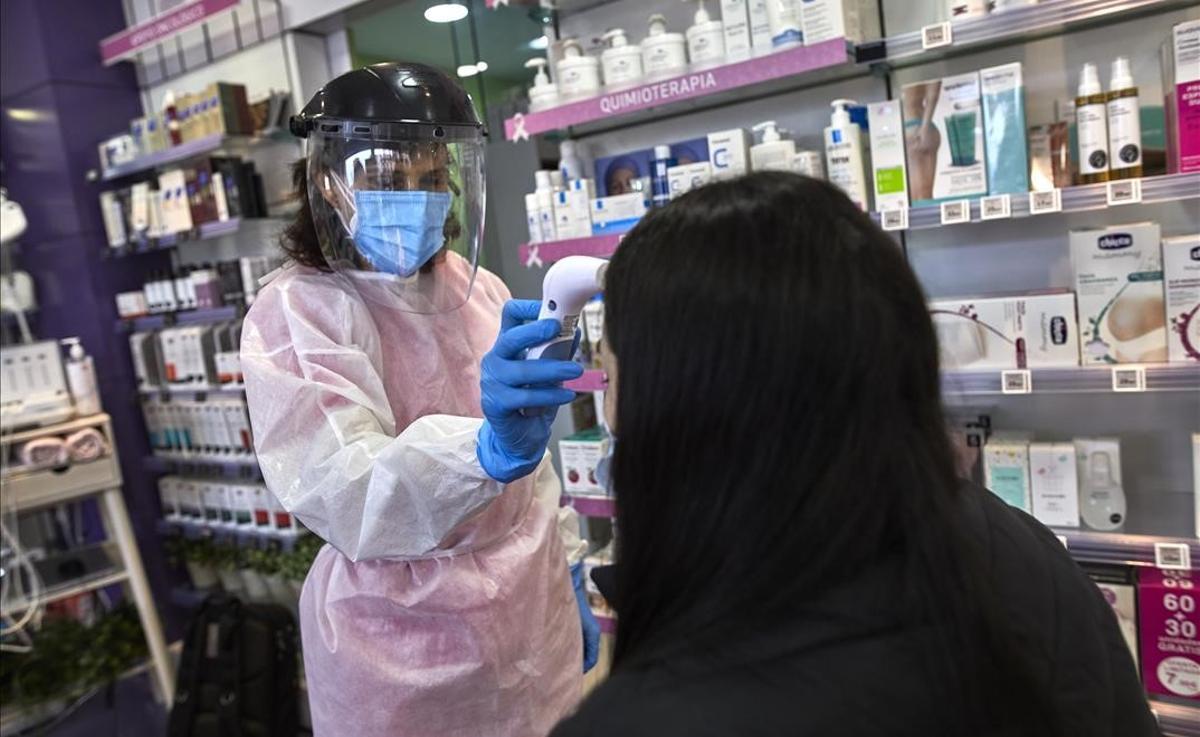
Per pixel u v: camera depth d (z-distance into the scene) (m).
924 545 0.53
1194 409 1.84
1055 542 0.71
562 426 2.43
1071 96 1.85
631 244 0.59
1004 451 1.82
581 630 1.48
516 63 2.79
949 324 1.80
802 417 0.53
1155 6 1.69
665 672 0.55
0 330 3.61
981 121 1.73
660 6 2.29
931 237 2.06
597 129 2.45
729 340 0.53
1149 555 1.65
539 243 2.19
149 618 3.08
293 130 1.21
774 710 0.52
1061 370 1.67
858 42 1.83
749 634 0.54
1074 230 1.74
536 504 1.38
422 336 1.27
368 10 2.74
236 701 2.50
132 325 3.47
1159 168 1.74
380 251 1.17
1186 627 1.66
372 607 1.21
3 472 2.79
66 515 3.71
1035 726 0.53
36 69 3.41
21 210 3.30
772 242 0.54
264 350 1.17
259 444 1.12
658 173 2.09
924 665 0.53
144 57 3.55
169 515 3.59
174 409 3.41
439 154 1.18
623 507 0.60
